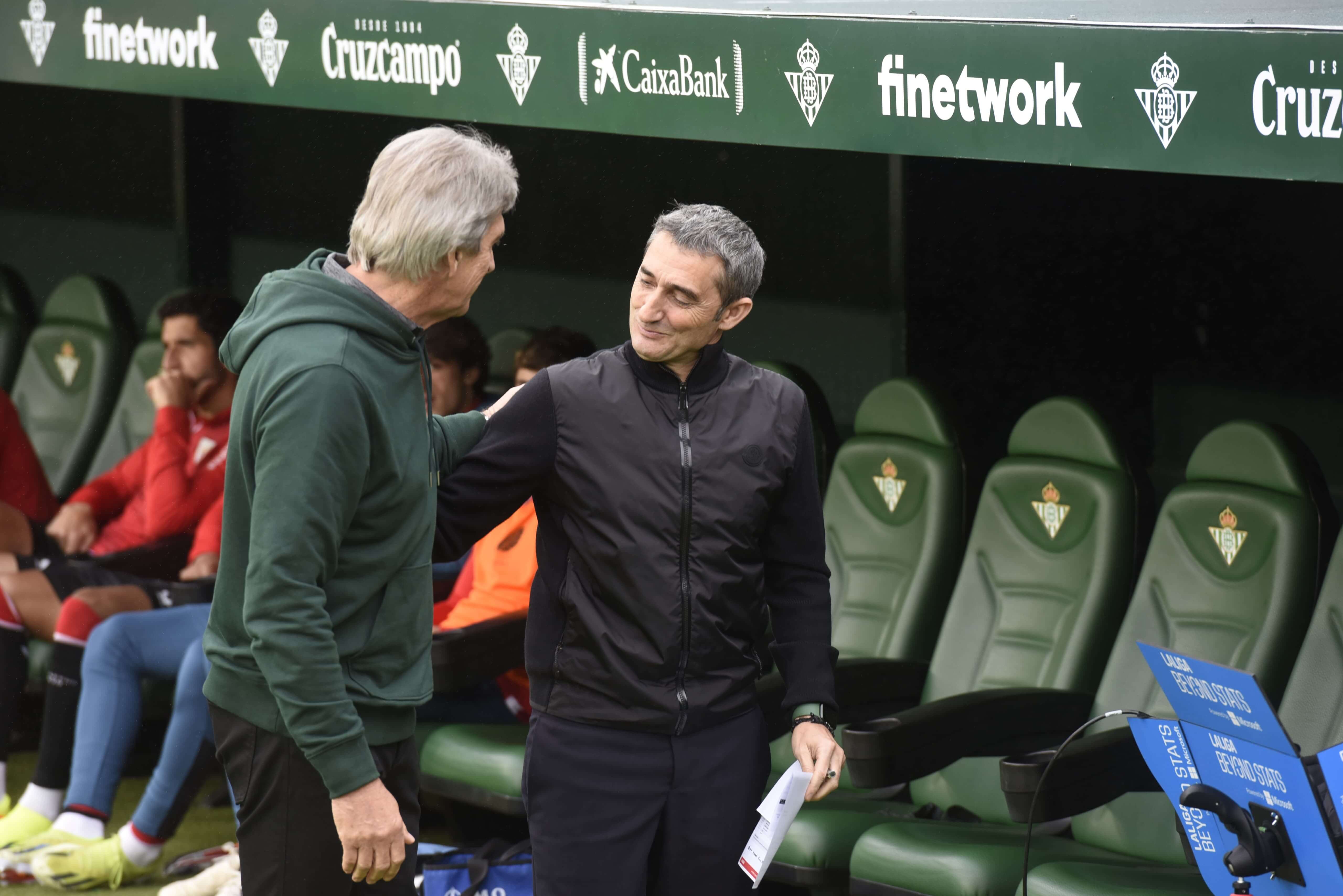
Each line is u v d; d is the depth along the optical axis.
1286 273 13.99
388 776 7.36
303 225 20.89
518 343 16.77
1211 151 8.59
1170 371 14.79
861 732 10.49
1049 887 9.53
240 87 13.42
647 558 7.98
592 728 8.16
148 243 22.02
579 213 18.70
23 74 14.84
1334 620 10.57
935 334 16.16
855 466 13.91
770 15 10.45
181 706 13.26
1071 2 9.77
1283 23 8.33
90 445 19.48
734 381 8.30
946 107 9.73
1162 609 11.62
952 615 12.79
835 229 16.78
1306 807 7.43
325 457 6.66
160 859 13.83
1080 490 12.31
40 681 15.60
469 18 11.97
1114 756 10.09
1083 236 15.14
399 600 7.21
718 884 8.25
